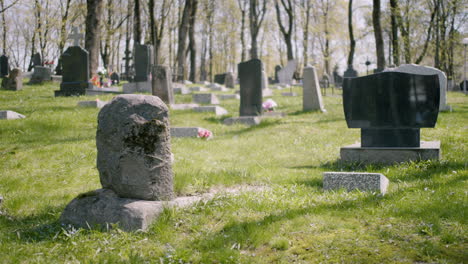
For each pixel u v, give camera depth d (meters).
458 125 13.80
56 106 17.56
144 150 5.79
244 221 5.54
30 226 5.80
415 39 45.06
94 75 26.75
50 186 8.41
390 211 5.66
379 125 9.96
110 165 5.78
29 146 11.66
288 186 7.56
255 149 12.30
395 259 4.19
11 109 16.56
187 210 5.90
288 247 4.67
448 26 45.44
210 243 4.83
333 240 4.77
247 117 16.08
